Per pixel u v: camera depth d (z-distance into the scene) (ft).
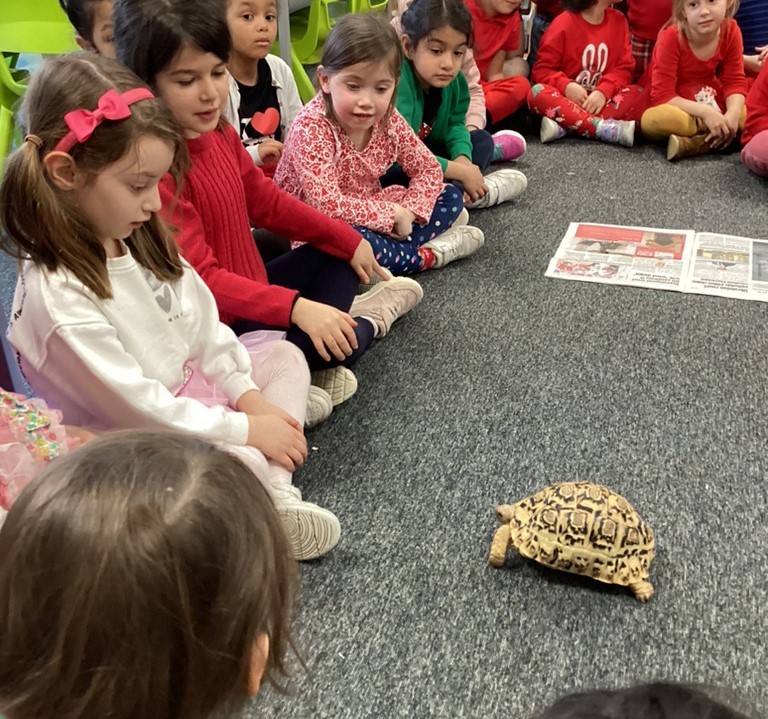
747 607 3.16
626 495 3.72
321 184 5.24
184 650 1.36
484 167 7.41
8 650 1.38
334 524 3.32
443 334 5.08
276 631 1.55
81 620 1.33
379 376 4.66
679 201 7.02
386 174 6.20
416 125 6.58
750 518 3.59
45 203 2.87
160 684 1.36
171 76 3.70
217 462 1.51
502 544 3.34
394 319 5.06
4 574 1.39
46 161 2.85
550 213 6.86
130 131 2.85
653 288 5.56
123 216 3.00
